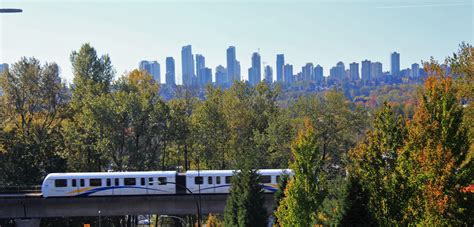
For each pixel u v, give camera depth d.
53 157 67.25
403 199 23.12
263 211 42.62
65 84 72.75
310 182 31.12
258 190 43.03
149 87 76.25
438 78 27.97
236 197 45.03
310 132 31.58
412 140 22.67
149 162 68.31
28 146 64.69
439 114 22.39
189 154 76.50
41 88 70.44
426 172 21.95
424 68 28.83
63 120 71.50
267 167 68.56
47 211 56.97
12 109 70.12
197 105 77.81
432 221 21.59
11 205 56.34
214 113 70.62
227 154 72.12
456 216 21.47
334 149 71.62
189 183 57.34
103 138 64.75
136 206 57.53
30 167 64.50
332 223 26.25
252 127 75.00
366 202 24.78
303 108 72.81
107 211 57.41
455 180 21.52
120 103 65.69
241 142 72.44
